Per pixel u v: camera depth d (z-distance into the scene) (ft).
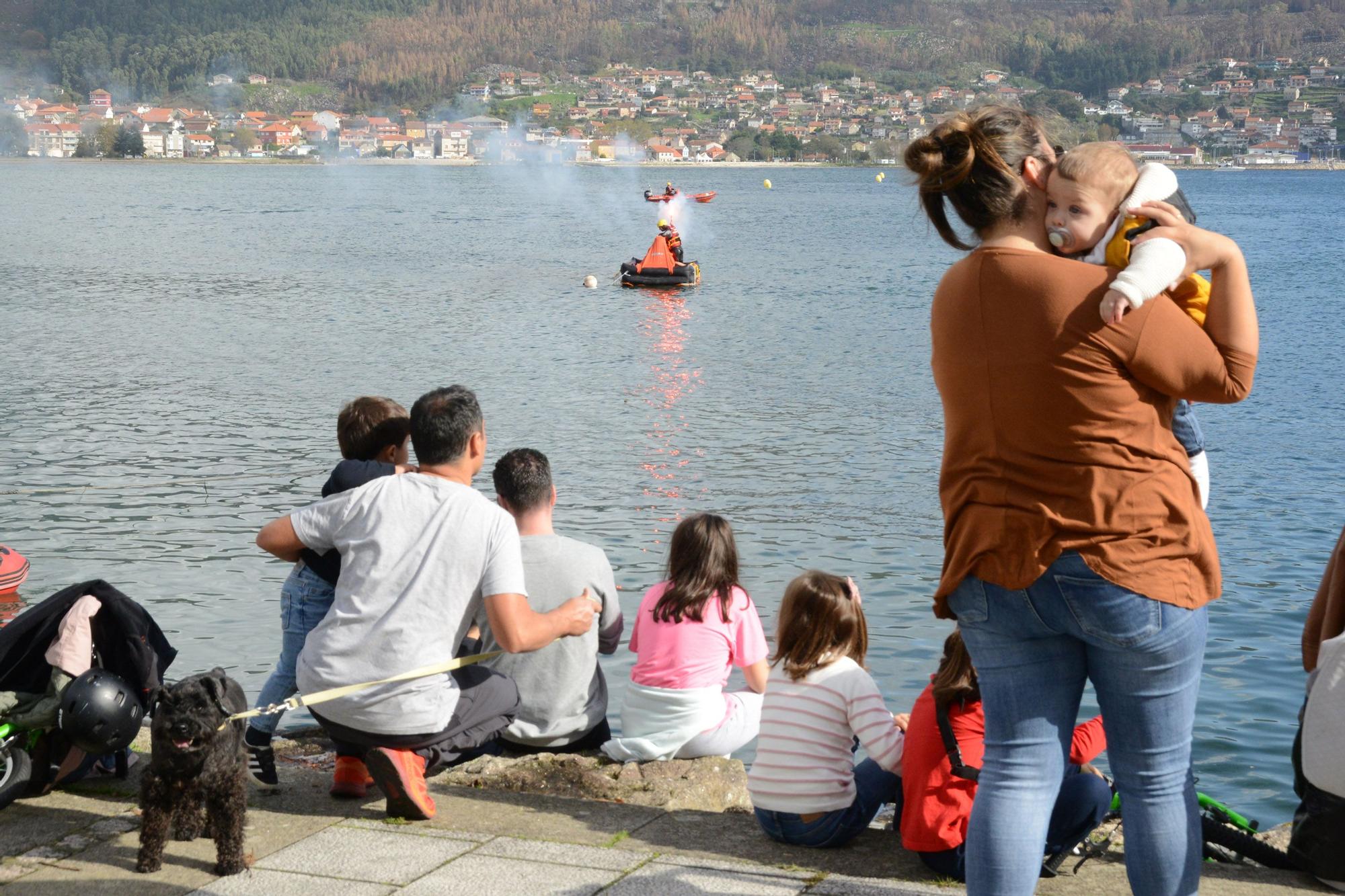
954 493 15.34
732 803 26.13
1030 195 14.96
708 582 28.14
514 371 116.67
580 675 29.35
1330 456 83.25
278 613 51.26
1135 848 15.40
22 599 52.65
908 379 113.39
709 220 406.41
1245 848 21.58
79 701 22.50
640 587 56.03
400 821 22.34
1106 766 36.94
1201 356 14.11
